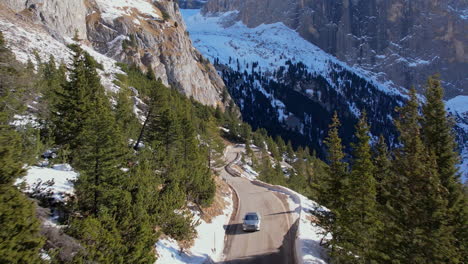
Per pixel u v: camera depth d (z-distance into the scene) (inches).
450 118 784.9
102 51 4109.3
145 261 486.0
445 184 678.5
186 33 6540.4
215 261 715.4
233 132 4335.6
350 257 711.7
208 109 4704.7
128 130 1359.5
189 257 661.3
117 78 2662.4
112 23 4389.8
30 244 315.3
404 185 533.0
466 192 666.8
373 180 768.9
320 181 896.3
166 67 4594.0
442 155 730.2
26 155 652.1
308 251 748.0
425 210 472.4
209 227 896.9
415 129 750.5
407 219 490.3
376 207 645.3
